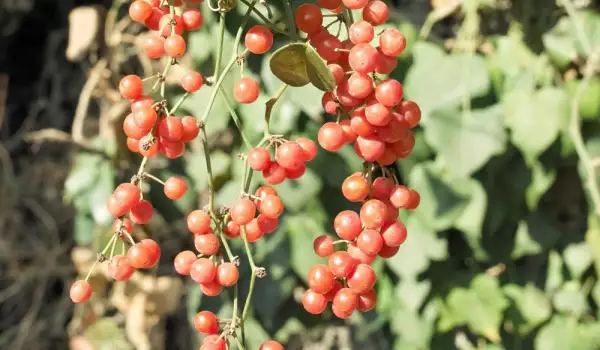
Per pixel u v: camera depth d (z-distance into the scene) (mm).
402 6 549
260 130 487
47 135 532
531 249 532
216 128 492
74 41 514
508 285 551
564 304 542
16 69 646
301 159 321
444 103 483
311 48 311
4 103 647
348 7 323
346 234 322
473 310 536
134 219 331
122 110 524
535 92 497
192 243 642
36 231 676
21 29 631
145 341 572
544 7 507
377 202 319
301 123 490
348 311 323
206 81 344
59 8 626
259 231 335
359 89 313
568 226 543
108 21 519
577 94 499
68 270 677
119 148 529
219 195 521
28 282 675
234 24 463
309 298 328
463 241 541
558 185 531
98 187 530
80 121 531
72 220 676
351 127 325
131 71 537
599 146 506
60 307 677
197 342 651
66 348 678
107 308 599
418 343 543
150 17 347
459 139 478
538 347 545
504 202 518
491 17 526
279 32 338
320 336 663
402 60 489
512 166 514
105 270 554
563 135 501
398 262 519
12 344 670
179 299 645
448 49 511
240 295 524
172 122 323
